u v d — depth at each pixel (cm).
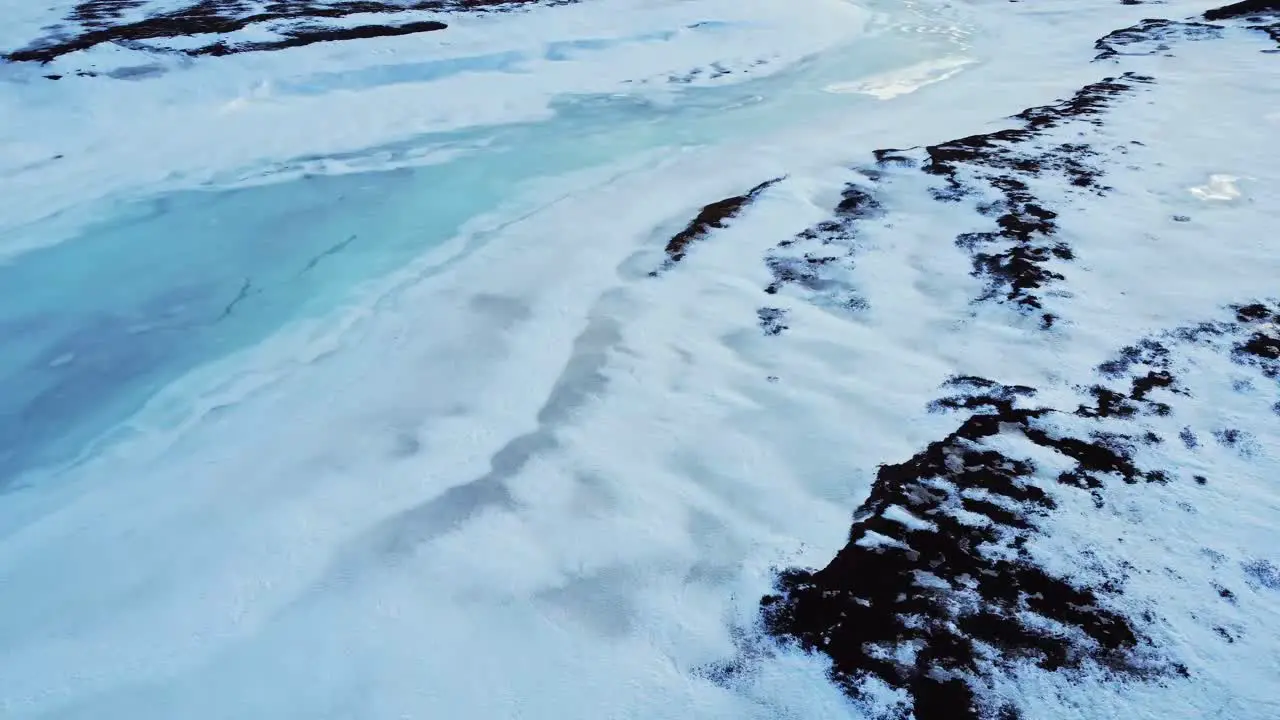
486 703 277
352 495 380
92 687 295
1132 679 268
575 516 357
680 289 539
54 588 340
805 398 421
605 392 441
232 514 374
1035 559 315
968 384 420
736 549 333
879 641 288
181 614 323
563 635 301
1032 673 273
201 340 526
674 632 299
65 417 456
